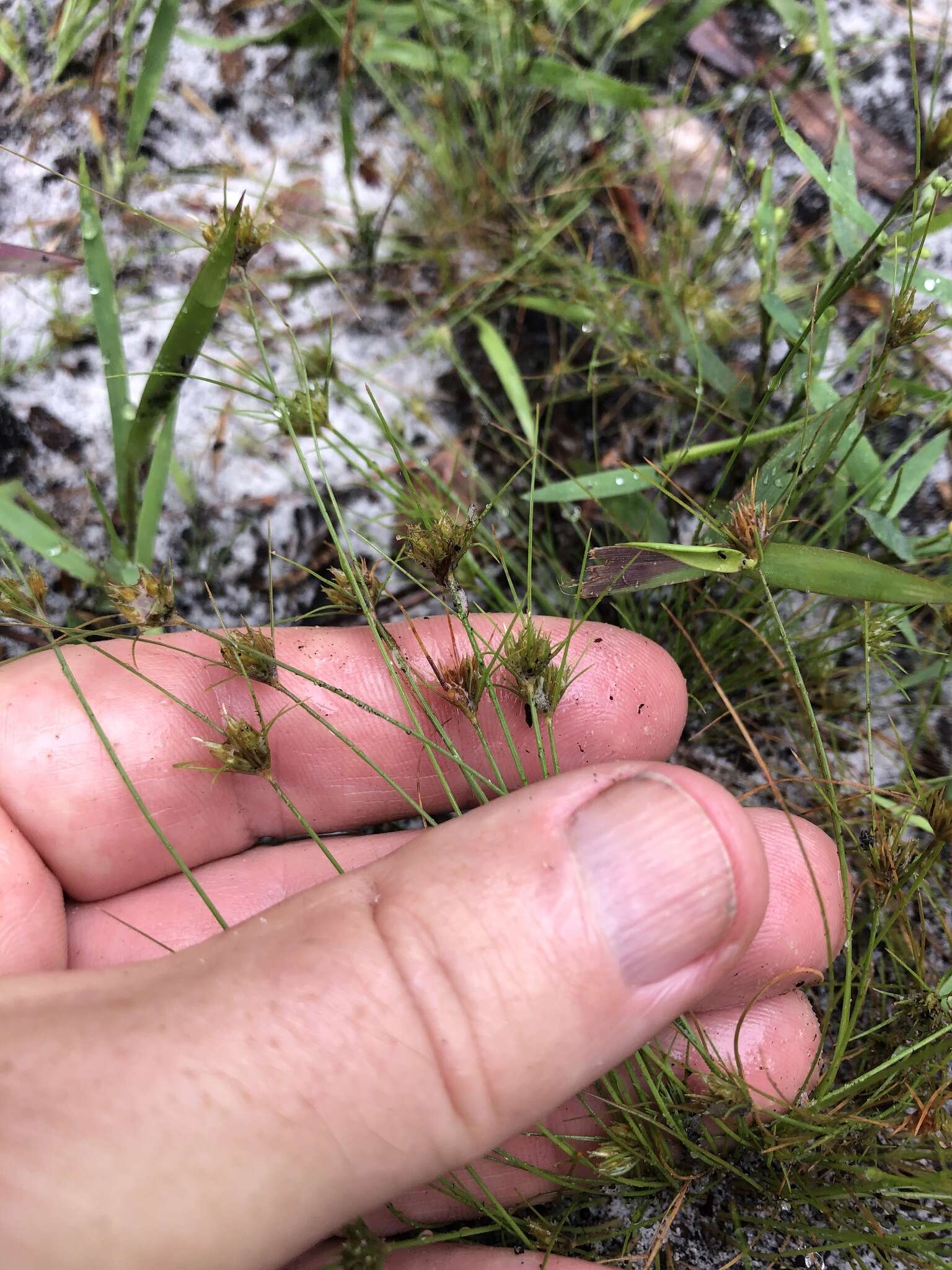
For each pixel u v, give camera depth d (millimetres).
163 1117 76
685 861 82
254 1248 79
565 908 81
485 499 159
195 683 125
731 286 166
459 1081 81
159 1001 80
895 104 171
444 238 170
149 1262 75
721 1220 120
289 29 169
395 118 174
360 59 162
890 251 117
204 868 130
